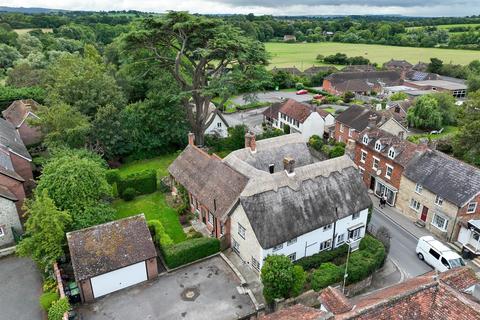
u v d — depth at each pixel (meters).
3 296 29.72
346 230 36.19
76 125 46.31
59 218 30.44
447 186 39.38
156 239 34.97
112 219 34.38
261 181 32.22
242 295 30.03
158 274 32.25
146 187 47.06
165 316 27.88
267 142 41.62
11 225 35.84
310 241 33.81
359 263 31.05
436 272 20.67
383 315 15.78
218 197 35.69
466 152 52.66
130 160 57.97
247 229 31.94
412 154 44.56
